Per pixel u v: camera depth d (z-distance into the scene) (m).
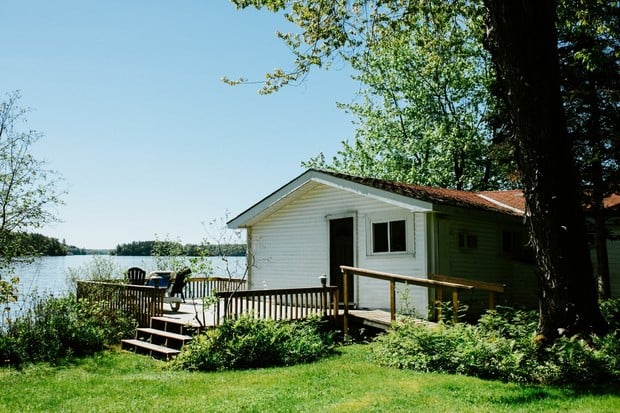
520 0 8.26
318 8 12.63
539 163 8.27
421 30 14.37
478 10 13.14
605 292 14.63
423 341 8.80
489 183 30.70
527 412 5.57
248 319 10.25
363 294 14.45
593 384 6.82
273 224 17.00
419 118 29.77
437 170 29.67
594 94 13.89
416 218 13.48
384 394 6.66
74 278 19.67
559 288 8.03
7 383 8.35
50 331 11.09
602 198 14.59
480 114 28.95
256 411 6.10
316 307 12.16
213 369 9.19
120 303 13.75
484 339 8.30
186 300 18.08
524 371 7.28
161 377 8.53
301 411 6.01
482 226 15.35
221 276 18.72
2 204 14.15
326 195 15.62
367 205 14.59
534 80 8.25
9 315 11.14
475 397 6.32
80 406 6.75
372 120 30.56
